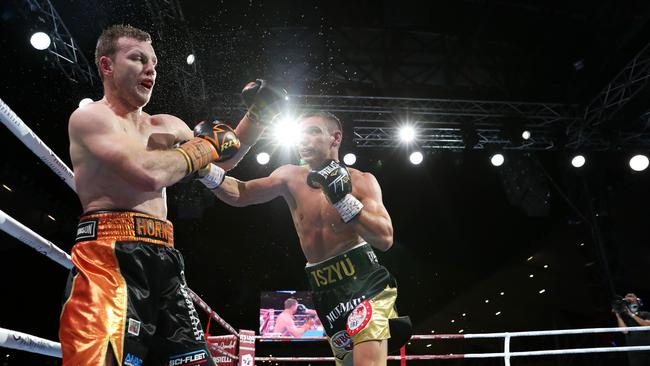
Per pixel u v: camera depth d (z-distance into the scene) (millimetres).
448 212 15633
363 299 2420
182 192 10680
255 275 15484
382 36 11320
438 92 11094
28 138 1793
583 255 13453
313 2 10945
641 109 9289
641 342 5797
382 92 10828
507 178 11539
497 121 10125
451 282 17406
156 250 1625
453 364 16531
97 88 7926
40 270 12109
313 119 2664
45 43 6605
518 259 16656
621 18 9477
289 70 10648
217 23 10117
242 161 10531
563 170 11359
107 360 1411
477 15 11227
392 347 2479
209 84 9719
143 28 7930
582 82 10203
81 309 1455
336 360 2615
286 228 15195
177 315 1645
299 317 12719
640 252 10820
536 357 14844
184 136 1954
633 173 10945
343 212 2301
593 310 12531
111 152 1500
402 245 16625
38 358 10625
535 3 10898
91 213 1586
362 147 10219
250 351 4996
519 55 11609
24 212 11000
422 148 10406
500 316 17391
